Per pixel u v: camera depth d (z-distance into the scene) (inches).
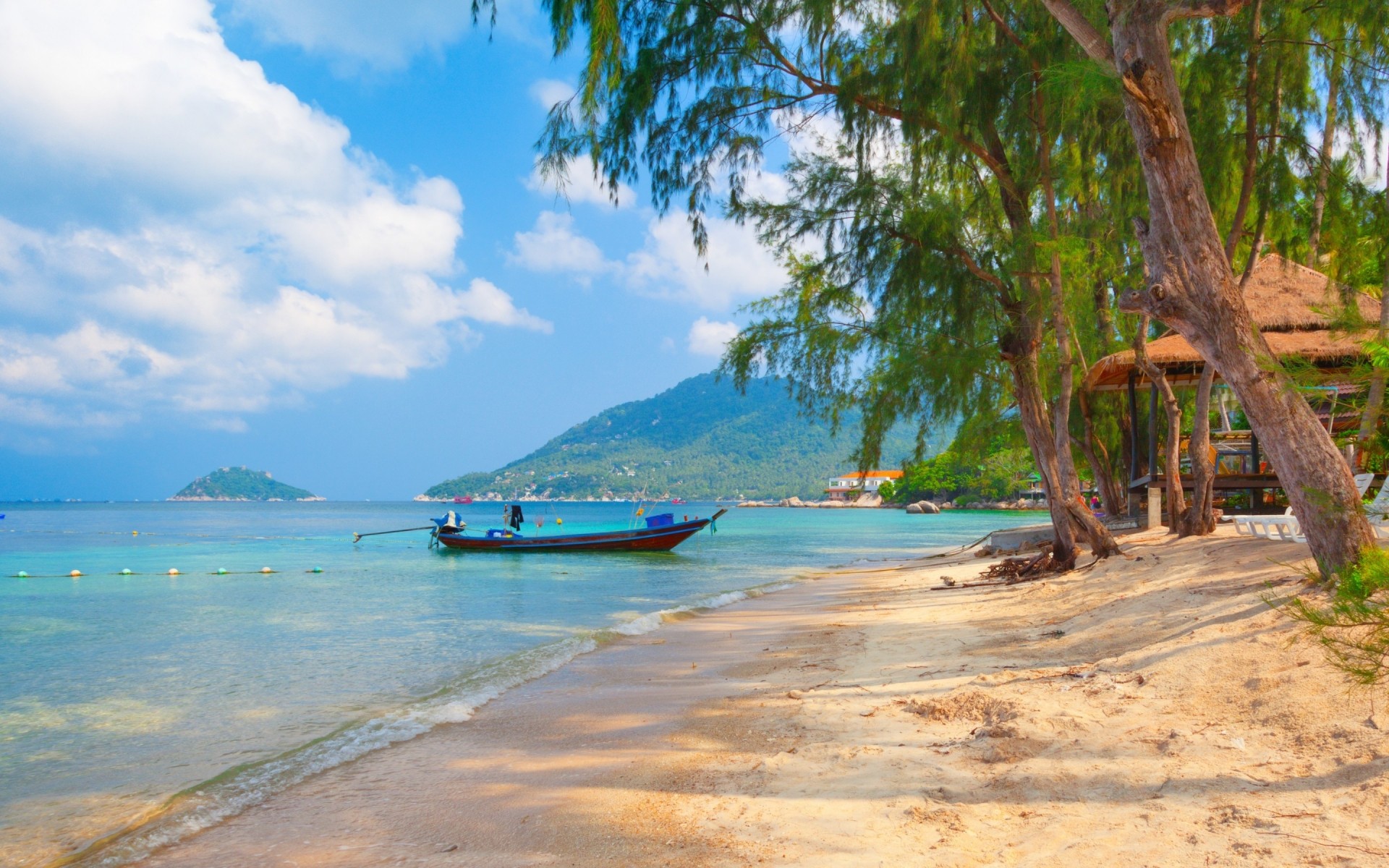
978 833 143.5
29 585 799.1
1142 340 547.5
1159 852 124.2
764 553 1256.8
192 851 164.1
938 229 505.7
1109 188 522.9
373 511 6402.6
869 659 319.9
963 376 548.1
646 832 160.4
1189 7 240.8
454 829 169.8
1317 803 129.0
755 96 506.9
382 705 301.1
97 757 240.8
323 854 160.4
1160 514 617.6
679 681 311.7
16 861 165.2
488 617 549.6
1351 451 413.7
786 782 181.3
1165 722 181.2
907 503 4916.3
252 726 274.8
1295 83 445.4
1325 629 193.9
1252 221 566.3
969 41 462.0
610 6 262.8
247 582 831.1
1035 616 378.3
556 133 421.7
